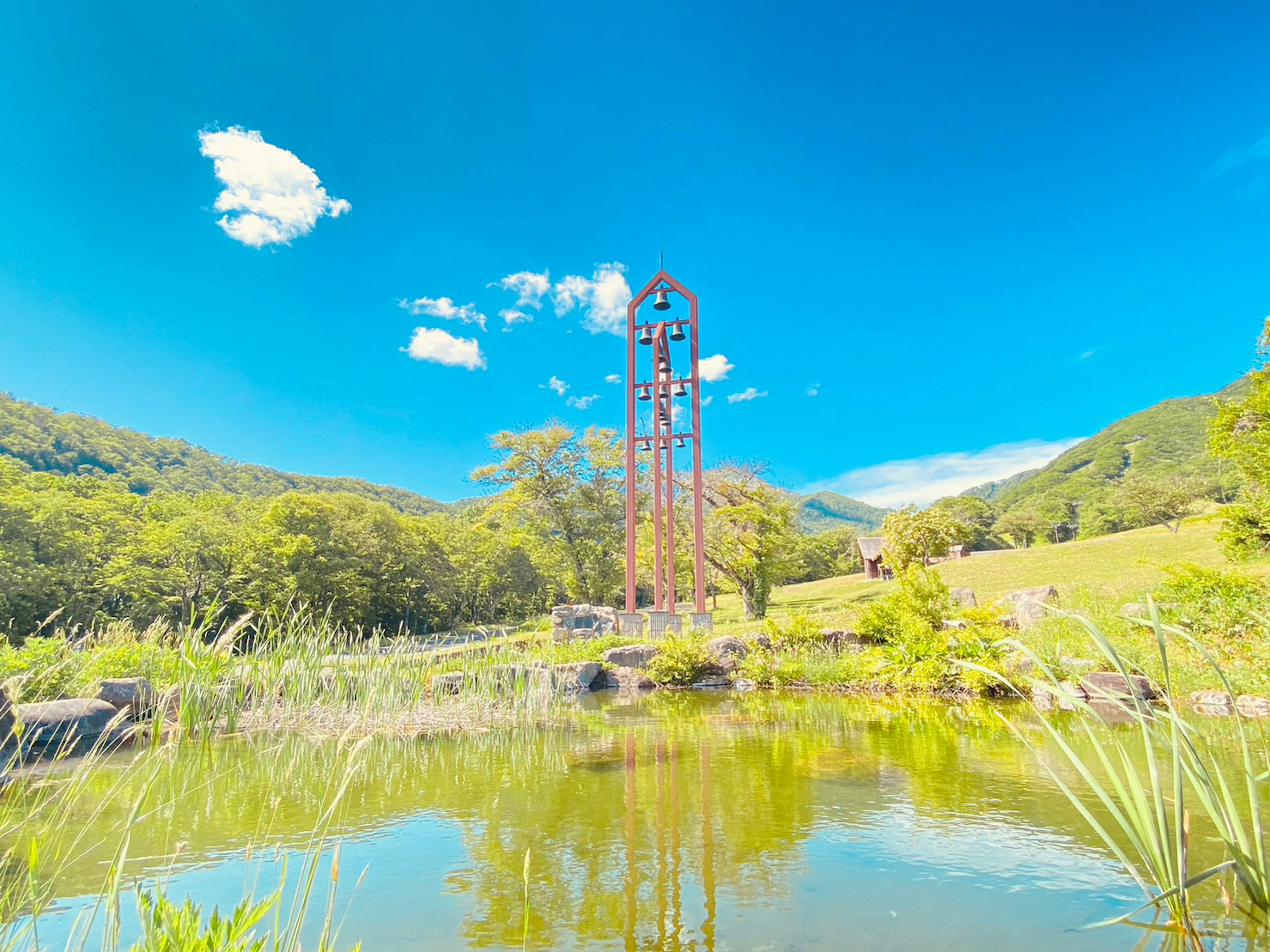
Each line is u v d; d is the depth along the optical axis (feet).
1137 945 9.35
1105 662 33.06
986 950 9.44
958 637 39.65
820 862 13.17
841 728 28.58
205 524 127.85
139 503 145.89
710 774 20.62
